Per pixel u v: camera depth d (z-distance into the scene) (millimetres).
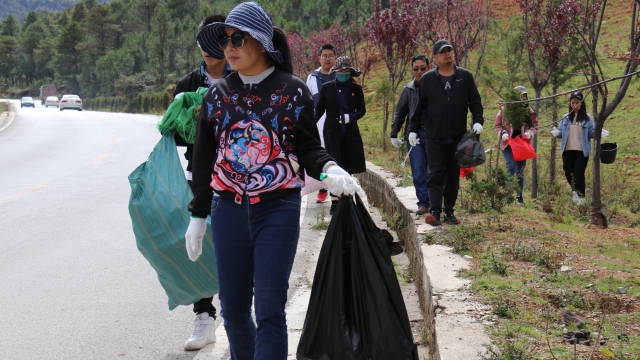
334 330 3154
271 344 3004
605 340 3533
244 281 3186
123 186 12602
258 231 3109
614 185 11406
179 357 4355
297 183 3154
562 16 9359
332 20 43719
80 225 8898
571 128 10070
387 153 15453
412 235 6383
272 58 3168
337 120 8586
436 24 14867
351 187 3092
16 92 127562
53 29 153000
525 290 4305
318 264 3232
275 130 3100
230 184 3109
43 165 16328
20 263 6902
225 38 3129
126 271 6570
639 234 7008
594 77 7805
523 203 8859
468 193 8125
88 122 36844
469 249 5379
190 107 4141
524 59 12406
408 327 3197
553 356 3123
